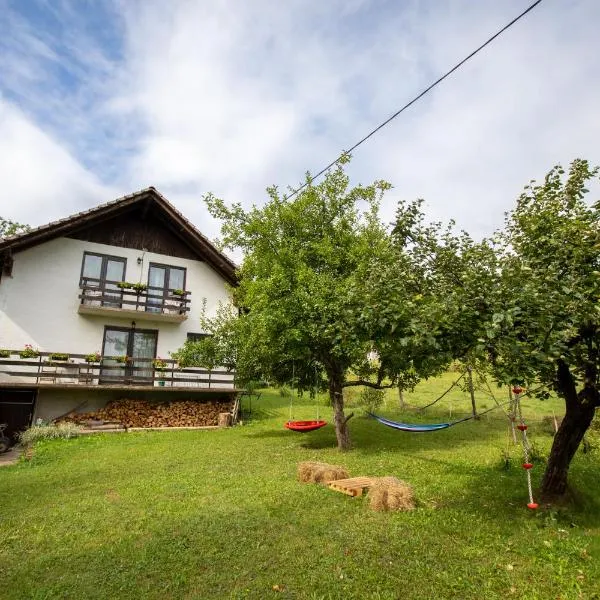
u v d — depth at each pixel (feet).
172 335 68.74
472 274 21.09
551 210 24.85
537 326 19.62
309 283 40.14
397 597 15.98
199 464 37.19
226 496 27.14
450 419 63.72
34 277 60.80
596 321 19.49
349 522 22.62
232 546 19.88
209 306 71.87
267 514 23.72
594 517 23.79
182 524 22.50
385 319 22.94
